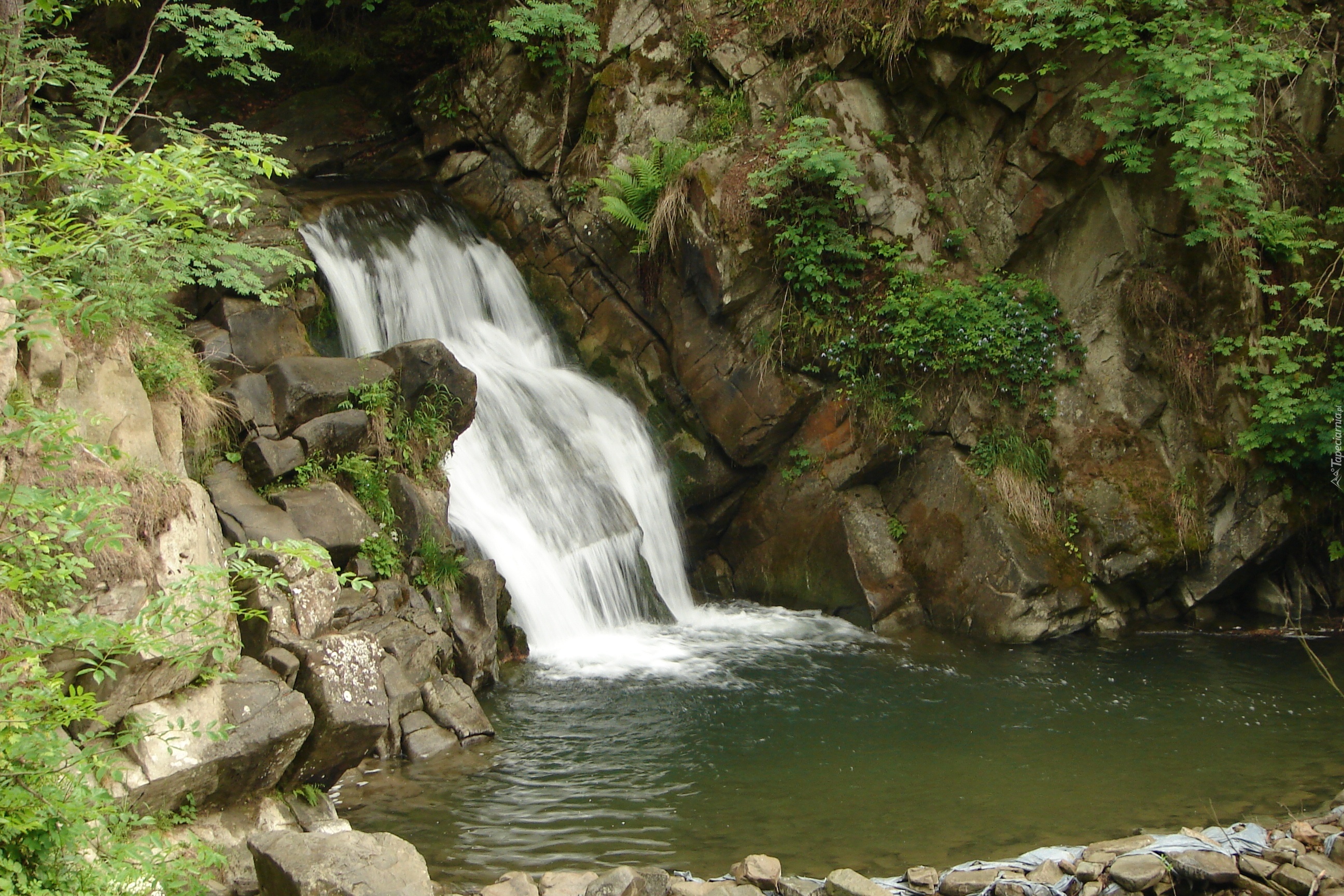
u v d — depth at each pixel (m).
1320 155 12.17
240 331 9.60
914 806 7.01
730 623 11.67
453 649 9.01
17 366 5.74
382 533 9.00
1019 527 11.37
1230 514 11.36
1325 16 11.75
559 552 10.81
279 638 6.54
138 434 6.44
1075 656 10.50
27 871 4.19
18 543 4.59
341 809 6.83
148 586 5.62
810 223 11.98
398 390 9.80
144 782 5.34
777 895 5.77
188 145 9.53
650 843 6.43
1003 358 11.88
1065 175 11.88
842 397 12.03
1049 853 6.07
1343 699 9.11
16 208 6.73
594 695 9.14
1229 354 11.32
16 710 4.15
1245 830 6.30
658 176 12.44
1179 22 10.80
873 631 11.48
